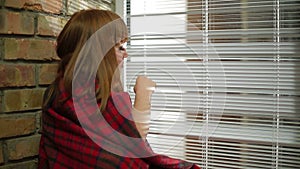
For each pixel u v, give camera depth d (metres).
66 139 0.82
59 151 0.84
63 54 0.88
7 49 0.98
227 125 1.27
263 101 1.22
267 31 1.20
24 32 1.03
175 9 1.34
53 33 1.13
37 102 1.09
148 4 1.39
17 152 1.02
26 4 1.03
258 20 1.21
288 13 1.17
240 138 1.26
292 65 1.17
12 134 1.01
